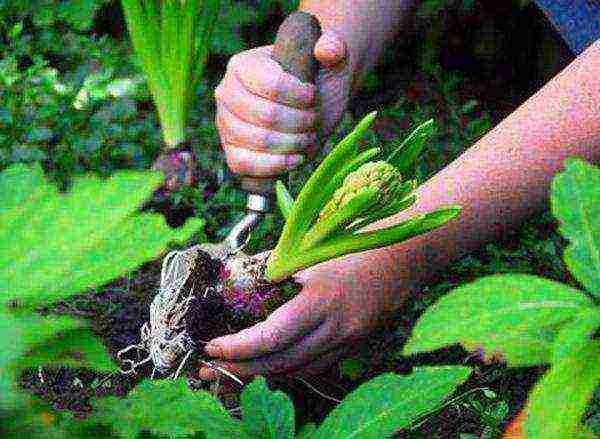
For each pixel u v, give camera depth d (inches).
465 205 43.9
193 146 62.6
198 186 60.0
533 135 43.3
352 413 36.3
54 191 26.0
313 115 49.5
